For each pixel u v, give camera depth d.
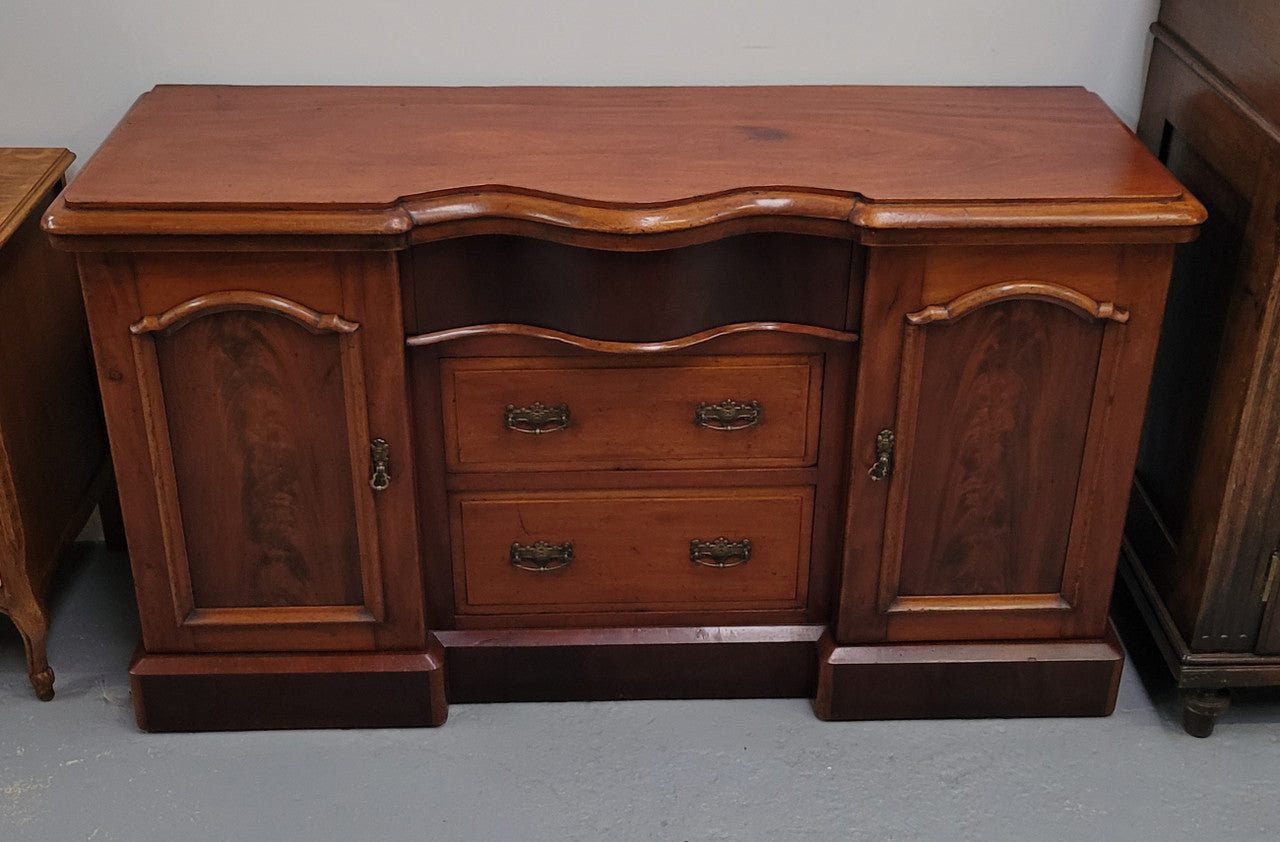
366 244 1.84
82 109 2.34
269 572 2.12
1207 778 2.13
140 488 2.03
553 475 2.11
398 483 2.04
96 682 2.31
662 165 1.96
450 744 2.18
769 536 2.17
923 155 2.01
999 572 2.16
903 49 2.33
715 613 2.23
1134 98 2.39
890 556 2.12
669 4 2.28
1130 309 1.95
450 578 2.18
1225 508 2.03
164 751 2.17
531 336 1.98
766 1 2.28
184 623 2.13
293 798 2.08
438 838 2.01
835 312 1.98
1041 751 2.18
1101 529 2.12
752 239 1.93
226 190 1.86
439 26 2.29
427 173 1.92
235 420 1.99
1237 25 1.98
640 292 1.93
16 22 2.26
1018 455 2.06
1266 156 1.88
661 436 2.08
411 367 2.00
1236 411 1.98
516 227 1.88
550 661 2.22
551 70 2.33
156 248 1.84
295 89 2.28
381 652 2.17
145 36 2.28
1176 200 1.89
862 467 2.07
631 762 2.15
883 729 2.23
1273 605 2.09
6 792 2.08
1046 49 2.34
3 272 2.11
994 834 2.03
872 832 2.03
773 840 2.01
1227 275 2.01
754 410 2.06
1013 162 1.99
